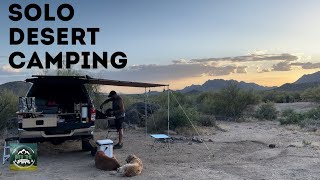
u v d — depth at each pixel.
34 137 9.71
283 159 9.88
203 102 26.38
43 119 9.75
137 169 8.17
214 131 16.36
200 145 12.41
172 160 9.92
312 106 29.36
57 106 10.41
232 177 7.98
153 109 19.23
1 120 15.28
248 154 10.76
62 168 8.93
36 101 10.50
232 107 22.69
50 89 10.66
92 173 8.38
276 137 14.37
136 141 13.30
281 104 33.38
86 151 11.23
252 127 18.30
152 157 10.32
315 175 8.15
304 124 18.09
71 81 10.56
